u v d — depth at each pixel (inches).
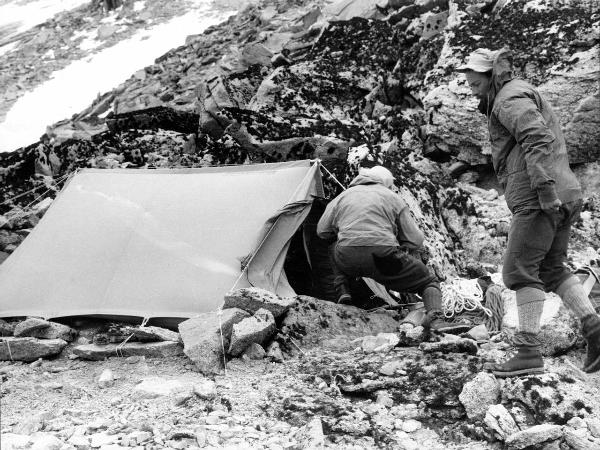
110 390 199.8
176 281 245.4
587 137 335.6
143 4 1347.2
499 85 182.4
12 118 960.9
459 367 186.1
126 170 293.3
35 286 257.1
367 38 467.5
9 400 196.4
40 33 1294.3
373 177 241.4
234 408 181.5
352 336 226.4
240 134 350.9
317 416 173.9
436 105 360.5
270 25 781.9
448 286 234.8
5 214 372.5
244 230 253.6
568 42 345.4
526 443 156.5
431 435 170.1
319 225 242.2
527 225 176.9
